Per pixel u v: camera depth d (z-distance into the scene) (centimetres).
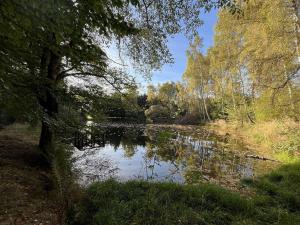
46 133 769
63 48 492
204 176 833
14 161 704
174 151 1377
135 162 1052
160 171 899
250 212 485
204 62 3725
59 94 725
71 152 825
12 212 427
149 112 5072
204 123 3950
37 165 716
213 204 497
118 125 3291
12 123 1520
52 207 474
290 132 1255
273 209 509
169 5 529
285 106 1414
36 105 578
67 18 339
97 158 1043
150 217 429
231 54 2061
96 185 577
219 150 1419
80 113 857
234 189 673
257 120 2070
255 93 1538
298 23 1139
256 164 1045
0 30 340
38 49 598
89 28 419
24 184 556
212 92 3794
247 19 1313
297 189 638
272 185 664
